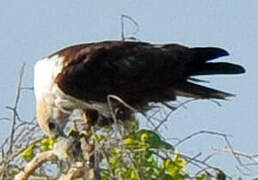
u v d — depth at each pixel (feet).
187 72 39.86
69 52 40.11
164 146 27.94
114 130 29.17
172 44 40.70
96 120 37.29
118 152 27.02
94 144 28.66
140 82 39.29
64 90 38.47
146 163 27.84
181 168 27.53
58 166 29.35
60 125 37.86
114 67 39.42
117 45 40.45
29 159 28.76
